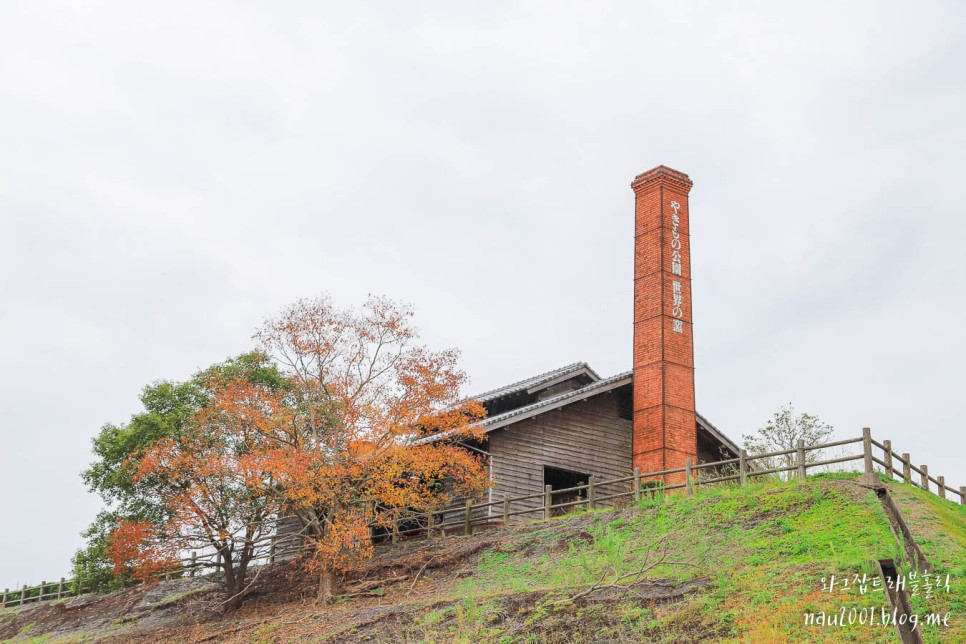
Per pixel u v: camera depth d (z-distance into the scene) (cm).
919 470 2550
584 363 3744
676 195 3488
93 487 3256
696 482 2688
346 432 2767
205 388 3244
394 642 2184
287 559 3334
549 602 2128
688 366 3306
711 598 1944
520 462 3297
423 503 2911
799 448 2472
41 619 3712
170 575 3531
